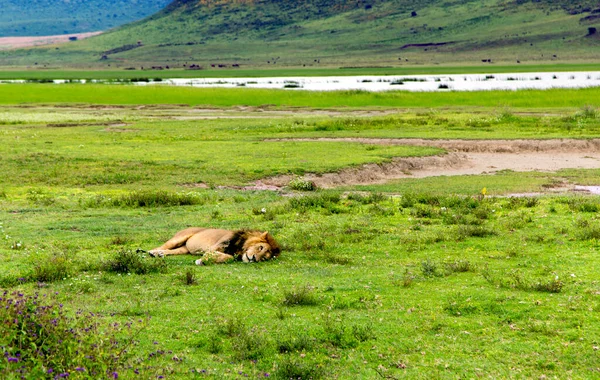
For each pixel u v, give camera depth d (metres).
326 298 10.88
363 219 18.81
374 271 12.83
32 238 15.77
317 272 12.69
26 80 170.50
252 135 42.88
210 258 13.27
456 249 14.88
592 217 18.33
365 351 8.73
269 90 93.75
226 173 28.08
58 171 28.44
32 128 49.66
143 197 21.53
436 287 11.53
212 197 23.06
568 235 16.00
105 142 39.03
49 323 7.65
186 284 11.68
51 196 23.16
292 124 49.22
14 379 6.61
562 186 26.58
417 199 22.06
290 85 126.69
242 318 9.87
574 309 10.09
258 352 8.59
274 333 9.27
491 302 10.50
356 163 30.06
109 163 30.50
